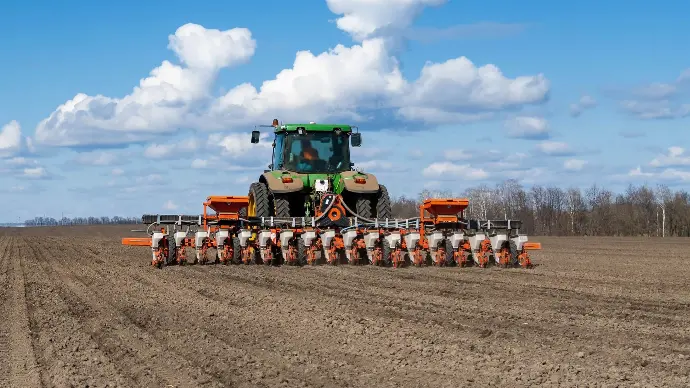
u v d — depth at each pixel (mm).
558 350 8680
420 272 17766
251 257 19906
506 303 12516
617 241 43250
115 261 23938
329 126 21438
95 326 10750
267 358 8445
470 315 11203
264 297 13422
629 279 16578
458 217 19844
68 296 14312
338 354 8586
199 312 11867
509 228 19844
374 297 13320
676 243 39531
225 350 8898
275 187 20062
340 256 20625
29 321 11305
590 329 10016
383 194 20688
